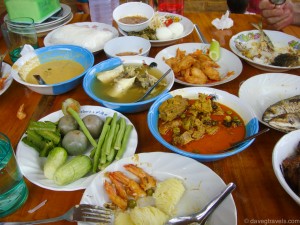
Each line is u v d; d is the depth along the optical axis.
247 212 0.80
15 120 1.16
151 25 1.77
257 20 1.94
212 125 1.05
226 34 1.77
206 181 0.83
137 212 0.74
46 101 1.26
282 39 1.66
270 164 0.95
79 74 1.34
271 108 1.09
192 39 1.73
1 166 0.76
